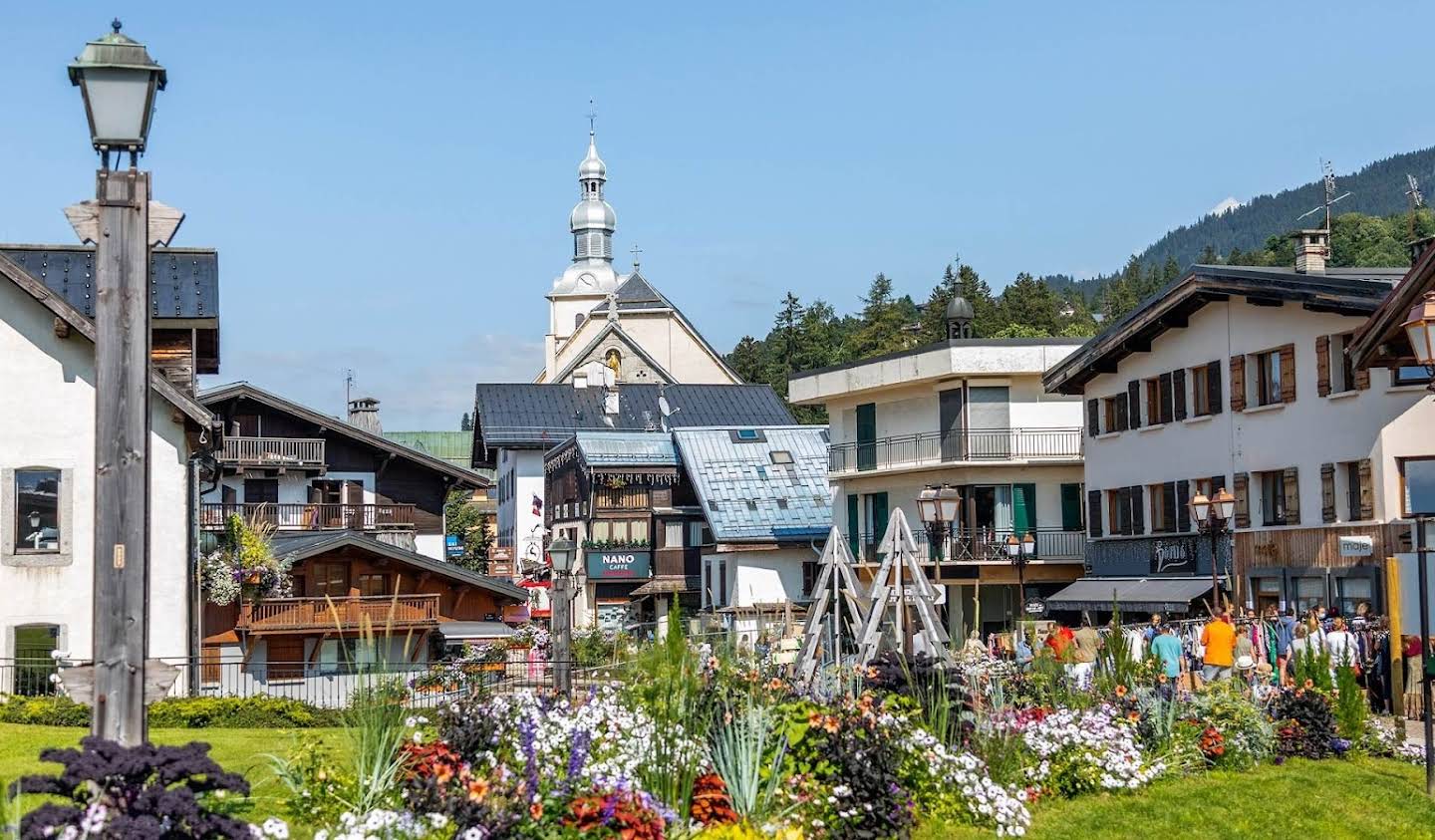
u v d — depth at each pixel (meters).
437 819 12.27
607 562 67.75
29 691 32.19
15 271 32.62
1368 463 35.88
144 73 11.02
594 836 12.58
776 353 147.88
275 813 13.65
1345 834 17.03
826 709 15.95
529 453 83.44
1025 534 42.38
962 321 54.84
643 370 103.94
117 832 9.51
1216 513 32.09
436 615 42.50
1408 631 21.30
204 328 37.53
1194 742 21.09
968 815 16.44
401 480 55.72
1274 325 39.94
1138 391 46.88
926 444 56.00
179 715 27.00
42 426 33.19
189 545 35.28
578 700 18.94
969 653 23.56
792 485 64.38
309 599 40.75
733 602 61.34
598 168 151.12
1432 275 24.45
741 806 14.35
